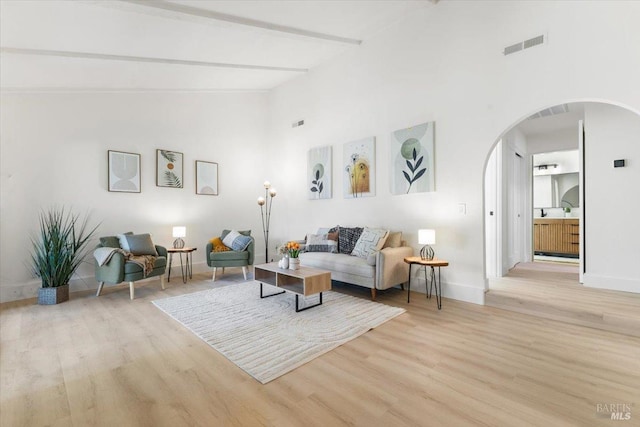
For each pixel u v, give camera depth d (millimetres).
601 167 3760
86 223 4480
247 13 3537
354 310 3381
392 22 4336
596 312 2861
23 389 1927
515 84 3318
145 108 5086
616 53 2756
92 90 4543
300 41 4457
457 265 3777
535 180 8055
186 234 5543
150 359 2320
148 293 4188
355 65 4926
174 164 5395
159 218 5223
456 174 3781
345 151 5078
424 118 4074
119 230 4785
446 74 3855
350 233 4590
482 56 3549
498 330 2809
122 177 4805
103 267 3979
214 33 3775
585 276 3893
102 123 4641
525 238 6109
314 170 5613
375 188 4660
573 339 2602
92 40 3322
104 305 3656
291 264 3670
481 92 3561
